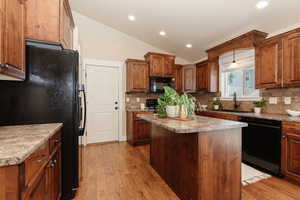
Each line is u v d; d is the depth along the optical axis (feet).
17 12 3.99
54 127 4.42
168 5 8.74
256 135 7.78
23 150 2.52
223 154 4.99
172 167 6.12
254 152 7.88
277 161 6.84
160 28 11.43
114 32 12.98
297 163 6.18
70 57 5.38
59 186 5.06
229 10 8.13
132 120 11.78
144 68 12.85
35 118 5.00
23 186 2.43
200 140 4.68
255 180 6.66
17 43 3.99
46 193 3.68
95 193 5.90
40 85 5.05
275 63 7.72
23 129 4.16
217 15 8.73
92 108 12.42
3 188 2.23
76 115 5.48
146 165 8.40
